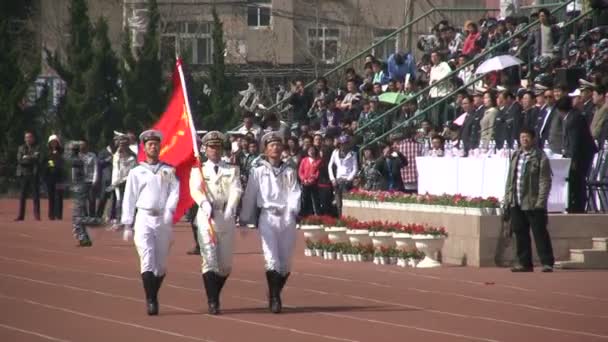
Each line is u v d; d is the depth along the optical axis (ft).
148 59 341.82
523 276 163.84
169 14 415.03
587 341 114.42
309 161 243.81
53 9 439.63
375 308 135.85
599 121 192.75
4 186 348.79
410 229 178.29
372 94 268.82
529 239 169.89
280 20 450.30
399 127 241.35
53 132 342.85
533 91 209.67
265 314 131.44
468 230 176.55
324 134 249.55
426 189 203.41
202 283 157.99
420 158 204.64
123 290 151.74
